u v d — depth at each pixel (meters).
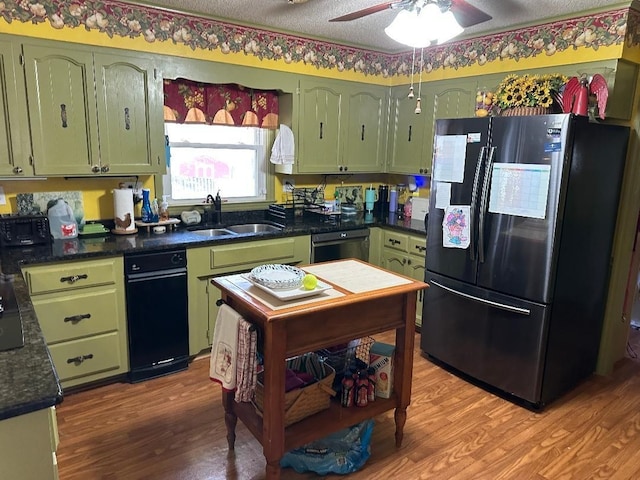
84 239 2.97
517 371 2.76
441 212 3.08
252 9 3.03
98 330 2.75
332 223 3.81
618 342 3.31
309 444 2.22
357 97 4.05
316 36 3.69
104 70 2.85
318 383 2.10
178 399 2.75
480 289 2.90
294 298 1.91
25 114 2.65
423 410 2.71
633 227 3.06
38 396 1.14
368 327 2.10
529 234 2.61
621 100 2.87
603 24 2.82
